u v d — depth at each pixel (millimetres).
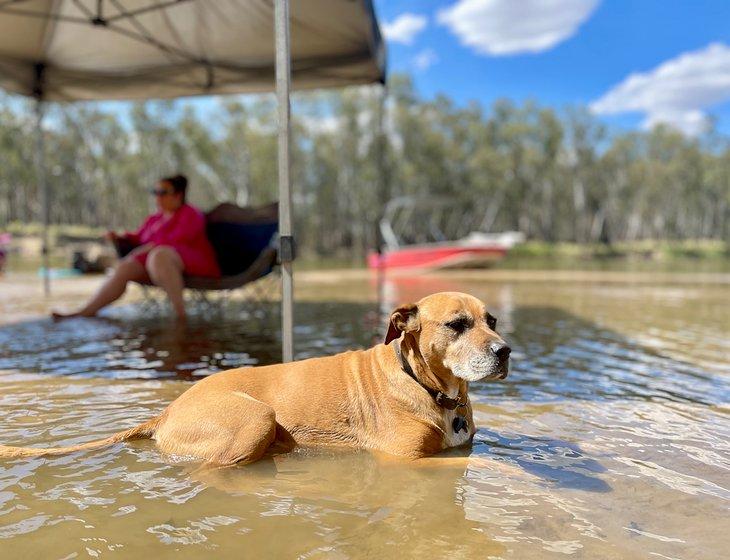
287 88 3826
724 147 75062
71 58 8531
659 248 67125
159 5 6680
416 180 53812
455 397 2902
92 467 2574
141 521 2051
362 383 3025
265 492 2324
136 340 5918
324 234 60688
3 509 2145
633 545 1900
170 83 9078
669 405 3764
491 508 2188
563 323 7629
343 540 1917
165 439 2816
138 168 53906
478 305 2920
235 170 52594
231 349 5457
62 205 62469
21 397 3775
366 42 7324
